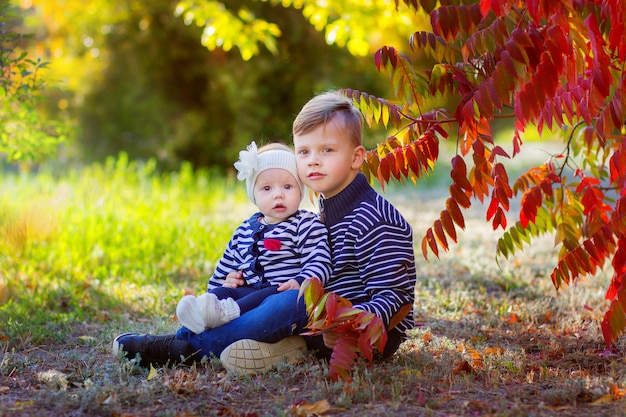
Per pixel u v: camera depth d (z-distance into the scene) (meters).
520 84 2.78
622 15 2.65
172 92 15.99
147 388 2.78
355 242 3.10
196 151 15.96
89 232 7.00
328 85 14.76
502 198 3.14
